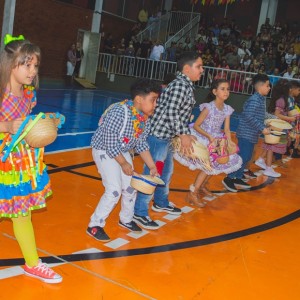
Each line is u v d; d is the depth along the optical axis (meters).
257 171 6.93
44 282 2.82
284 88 6.51
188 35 20.83
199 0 22.61
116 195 3.54
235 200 5.26
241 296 2.95
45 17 17.50
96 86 19.27
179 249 3.63
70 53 18.12
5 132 2.51
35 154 2.71
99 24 19.77
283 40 18.45
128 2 21.73
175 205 4.80
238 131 5.79
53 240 3.51
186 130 3.91
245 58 17.20
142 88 3.38
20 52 2.49
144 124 3.51
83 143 7.46
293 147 8.45
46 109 10.84
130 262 3.28
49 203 4.34
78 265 3.13
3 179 2.59
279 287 3.15
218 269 3.33
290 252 3.84
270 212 4.94
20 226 2.77
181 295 2.87
